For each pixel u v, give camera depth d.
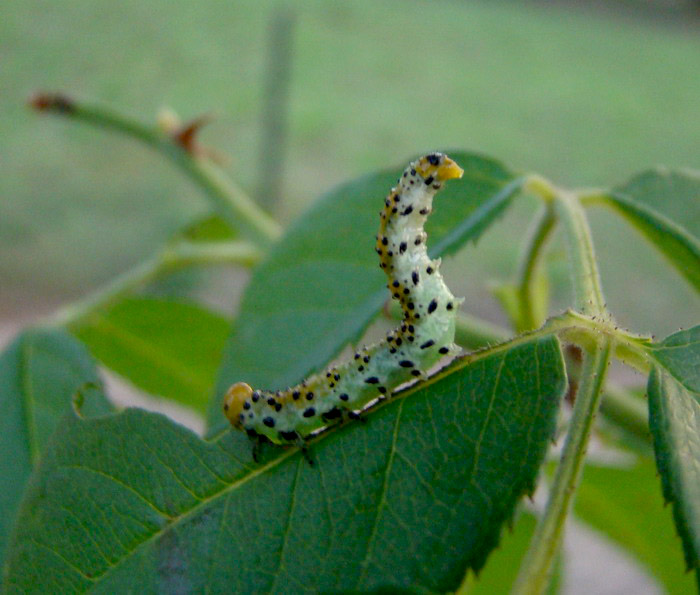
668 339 0.08
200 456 0.08
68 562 0.08
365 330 0.10
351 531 0.08
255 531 0.08
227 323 0.14
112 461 0.08
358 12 0.94
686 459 0.07
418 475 0.08
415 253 0.09
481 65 0.79
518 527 0.12
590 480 0.12
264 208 0.47
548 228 0.11
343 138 0.57
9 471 0.11
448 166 0.09
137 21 0.66
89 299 0.14
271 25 0.72
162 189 0.53
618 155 0.55
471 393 0.08
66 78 0.55
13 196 0.50
